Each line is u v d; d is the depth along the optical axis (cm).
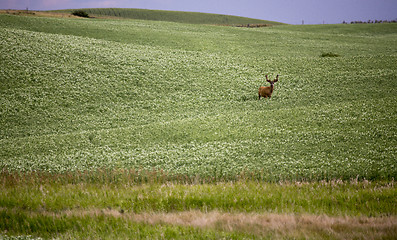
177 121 11169
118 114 12481
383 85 13638
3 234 3086
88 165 7306
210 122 10556
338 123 9262
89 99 13862
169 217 3453
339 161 6419
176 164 7050
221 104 13262
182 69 17662
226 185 4944
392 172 5628
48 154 8475
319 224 3130
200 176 6109
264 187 4731
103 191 4688
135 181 5866
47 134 10644
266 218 3325
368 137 7912
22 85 14450
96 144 9231
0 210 3662
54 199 4209
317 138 8188
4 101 13062
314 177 5684
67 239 2977
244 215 3441
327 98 12612
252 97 13900
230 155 7450
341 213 3472
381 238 2784
